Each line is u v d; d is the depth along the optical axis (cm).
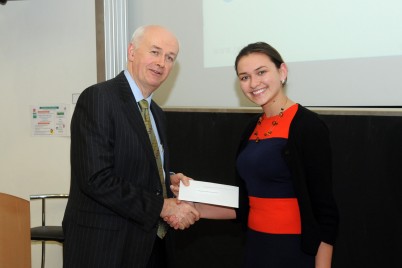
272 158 143
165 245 179
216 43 239
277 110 152
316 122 141
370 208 200
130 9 262
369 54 202
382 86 200
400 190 194
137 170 156
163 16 253
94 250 151
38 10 282
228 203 163
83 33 273
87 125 149
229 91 237
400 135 193
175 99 251
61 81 280
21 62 288
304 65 216
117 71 262
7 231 128
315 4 213
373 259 200
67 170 285
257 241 147
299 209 139
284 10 220
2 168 298
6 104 293
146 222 151
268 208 144
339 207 206
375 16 200
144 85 171
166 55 170
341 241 206
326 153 139
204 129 238
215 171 235
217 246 235
